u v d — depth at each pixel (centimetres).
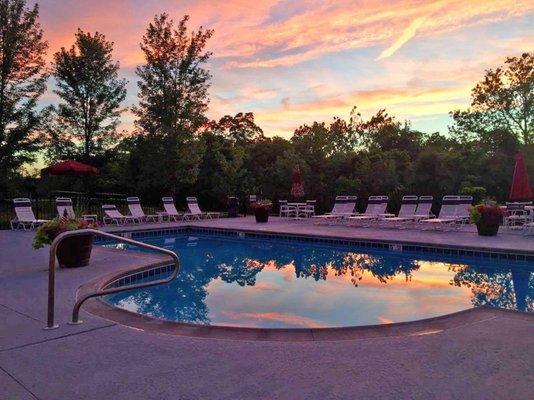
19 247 1002
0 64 1947
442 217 1346
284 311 607
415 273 859
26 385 294
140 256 877
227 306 639
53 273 421
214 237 1457
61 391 285
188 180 2073
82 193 2228
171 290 744
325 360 337
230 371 317
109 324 432
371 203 1503
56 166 1602
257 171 2330
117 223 1611
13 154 2059
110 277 666
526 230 1217
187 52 2031
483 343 368
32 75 2052
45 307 495
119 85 2395
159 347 368
